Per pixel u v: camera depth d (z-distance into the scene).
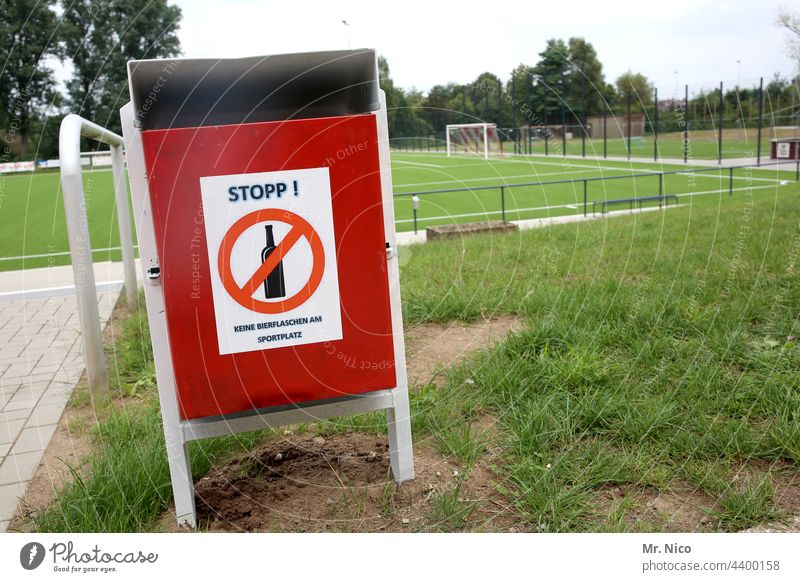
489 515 2.63
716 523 2.49
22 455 3.45
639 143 41.50
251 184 2.44
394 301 2.71
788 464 2.82
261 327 2.52
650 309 4.60
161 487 2.83
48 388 4.45
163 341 2.52
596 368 3.67
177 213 2.41
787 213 9.34
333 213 2.53
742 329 4.11
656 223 9.81
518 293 5.41
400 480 2.85
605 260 6.80
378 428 3.42
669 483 2.75
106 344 5.30
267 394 2.56
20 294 7.80
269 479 3.01
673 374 3.64
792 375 3.44
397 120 18.66
